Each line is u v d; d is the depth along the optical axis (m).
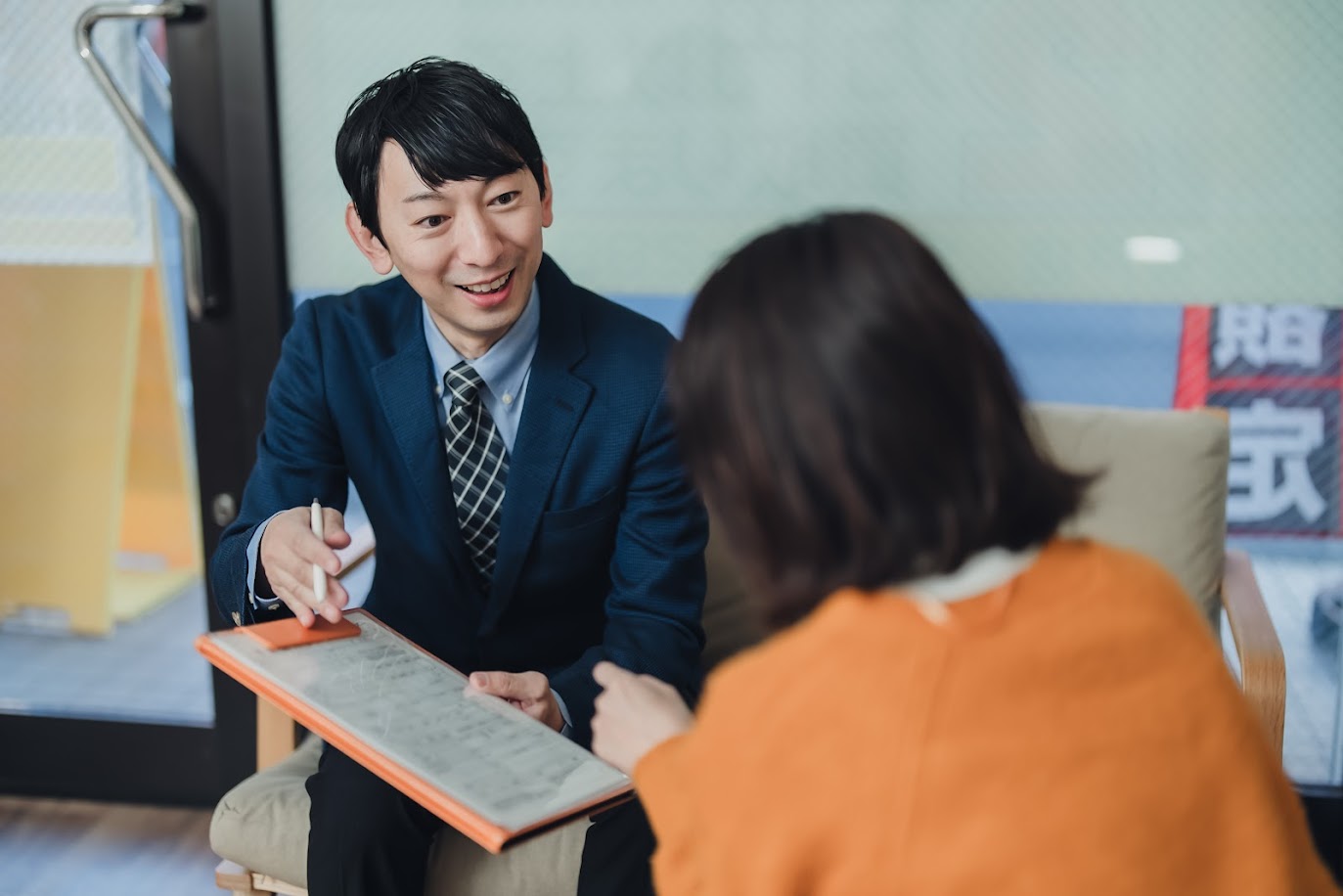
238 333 2.03
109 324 2.10
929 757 0.67
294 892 1.43
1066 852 0.66
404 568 1.48
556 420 1.42
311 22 1.92
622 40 1.88
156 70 1.96
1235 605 1.58
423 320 1.47
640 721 0.93
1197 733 0.70
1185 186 1.81
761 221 1.90
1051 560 0.74
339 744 1.06
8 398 2.17
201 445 2.09
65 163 2.02
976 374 0.71
